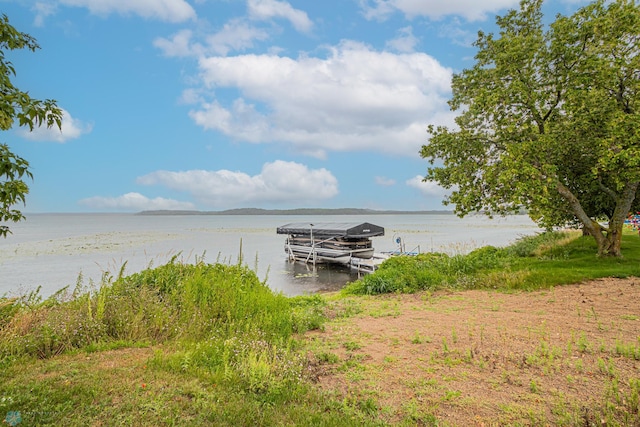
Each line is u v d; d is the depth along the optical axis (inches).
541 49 589.6
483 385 179.2
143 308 286.8
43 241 1915.6
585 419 142.3
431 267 577.3
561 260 594.9
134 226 4621.1
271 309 323.6
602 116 544.4
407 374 197.3
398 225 4586.6
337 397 172.1
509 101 573.0
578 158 615.2
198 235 2600.9
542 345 219.3
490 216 617.0
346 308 383.9
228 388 170.7
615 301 348.8
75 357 215.0
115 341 247.0
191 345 233.9
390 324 311.6
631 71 537.3
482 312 339.6
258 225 5152.6
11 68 156.6
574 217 697.6
